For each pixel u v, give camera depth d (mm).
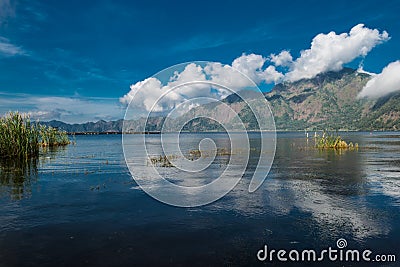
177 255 9156
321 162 30156
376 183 19359
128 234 10766
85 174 23062
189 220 12227
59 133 62625
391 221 12039
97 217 12602
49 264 8547
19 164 28922
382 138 101312
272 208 13836
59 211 13422
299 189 17641
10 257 8961
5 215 12844
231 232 10945
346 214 12945
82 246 9734
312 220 12195
